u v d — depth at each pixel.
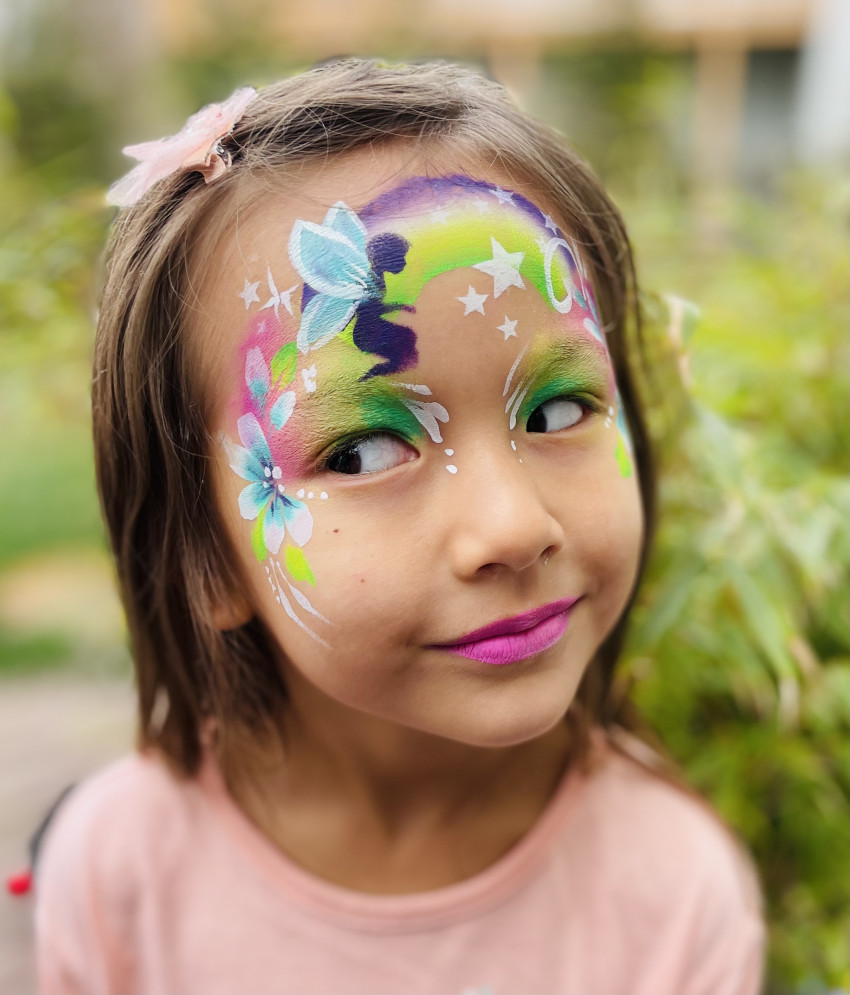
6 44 3.85
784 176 1.77
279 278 0.65
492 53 5.28
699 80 5.44
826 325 1.27
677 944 0.84
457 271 0.62
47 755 2.24
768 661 1.10
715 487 1.08
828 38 4.57
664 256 1.56
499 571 0.63
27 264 1.33
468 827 0.85
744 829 1.16
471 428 0.63
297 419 0.64
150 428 0.77
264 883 0.86
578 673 0.71
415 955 0.83
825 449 1.25
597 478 0.69
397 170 0.66
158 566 0.84
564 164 0.78
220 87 4.68
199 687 0.89
